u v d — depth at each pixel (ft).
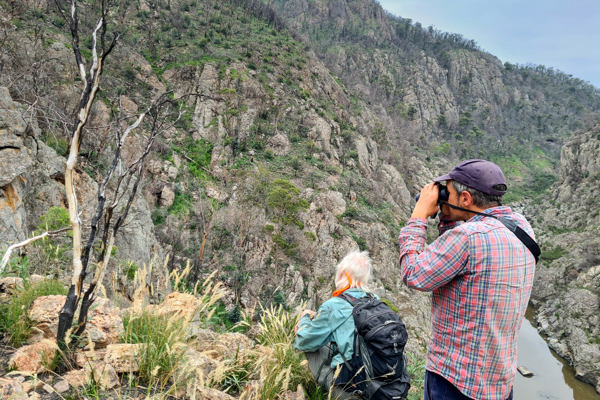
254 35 287.48
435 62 576.20
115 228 7.22
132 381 6.63
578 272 202.28
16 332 7.10
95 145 36.47
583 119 556.51
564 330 164.14
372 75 504.84
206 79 199.11
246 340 9.70
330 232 149.69
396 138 334.85
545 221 293.23
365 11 624.59
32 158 29.76
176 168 141.08
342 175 197.98
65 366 6.62
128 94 151.64
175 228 118.11
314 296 115.14
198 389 6.70
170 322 7.41
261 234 121.70
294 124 214.48
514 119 574.15
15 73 36.01
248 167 166.81
